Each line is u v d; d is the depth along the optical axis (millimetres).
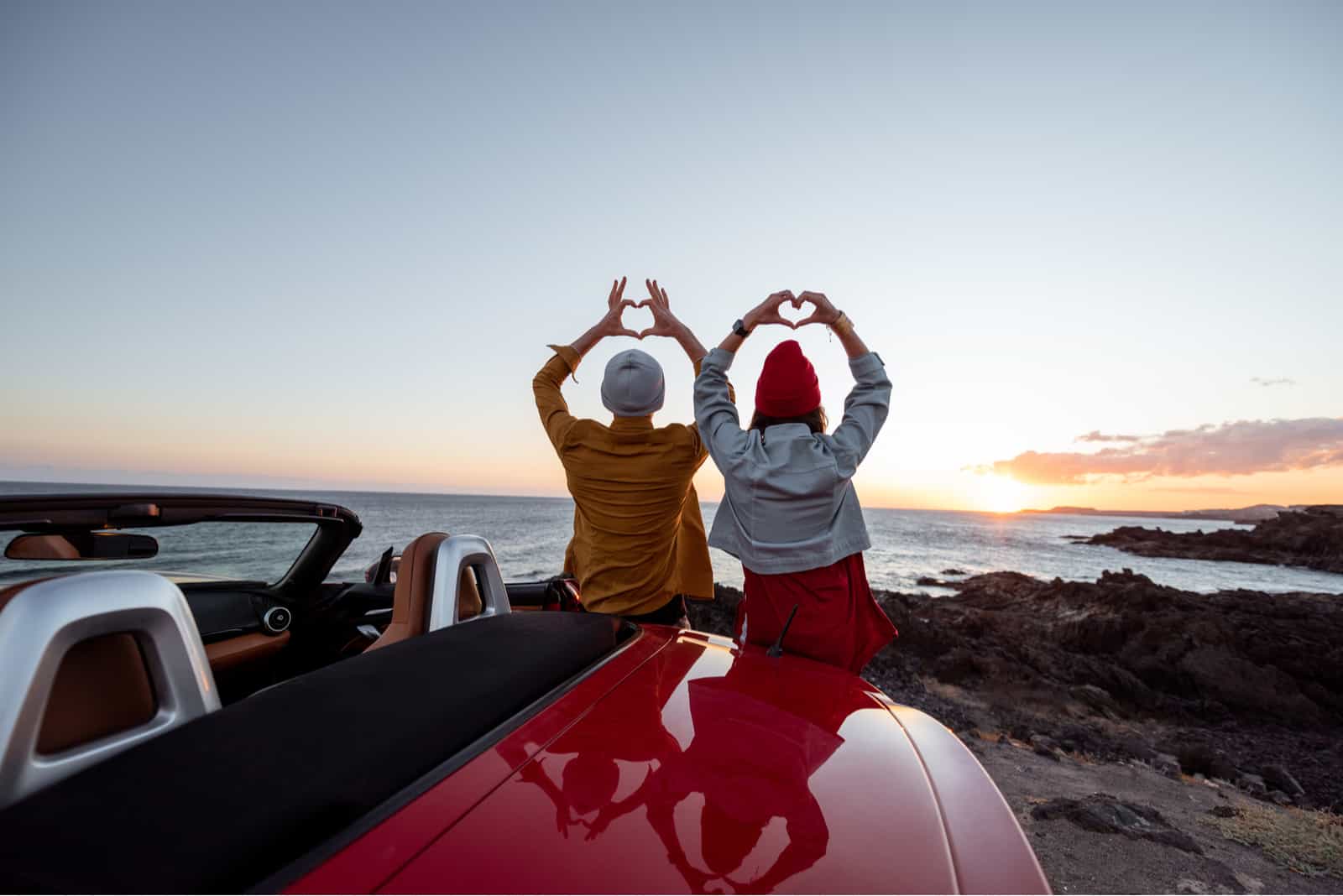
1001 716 12633
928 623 20422
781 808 986
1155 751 10711
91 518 1872
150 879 641
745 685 1570
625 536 2729
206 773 799
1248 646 20281
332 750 891
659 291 3033
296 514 2525
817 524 2121
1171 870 4863
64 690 979
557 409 2906
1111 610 25719
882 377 2363
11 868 635
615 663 1579
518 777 973
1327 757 12398
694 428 2830
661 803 960
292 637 2908
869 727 1387
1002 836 1018
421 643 1343
